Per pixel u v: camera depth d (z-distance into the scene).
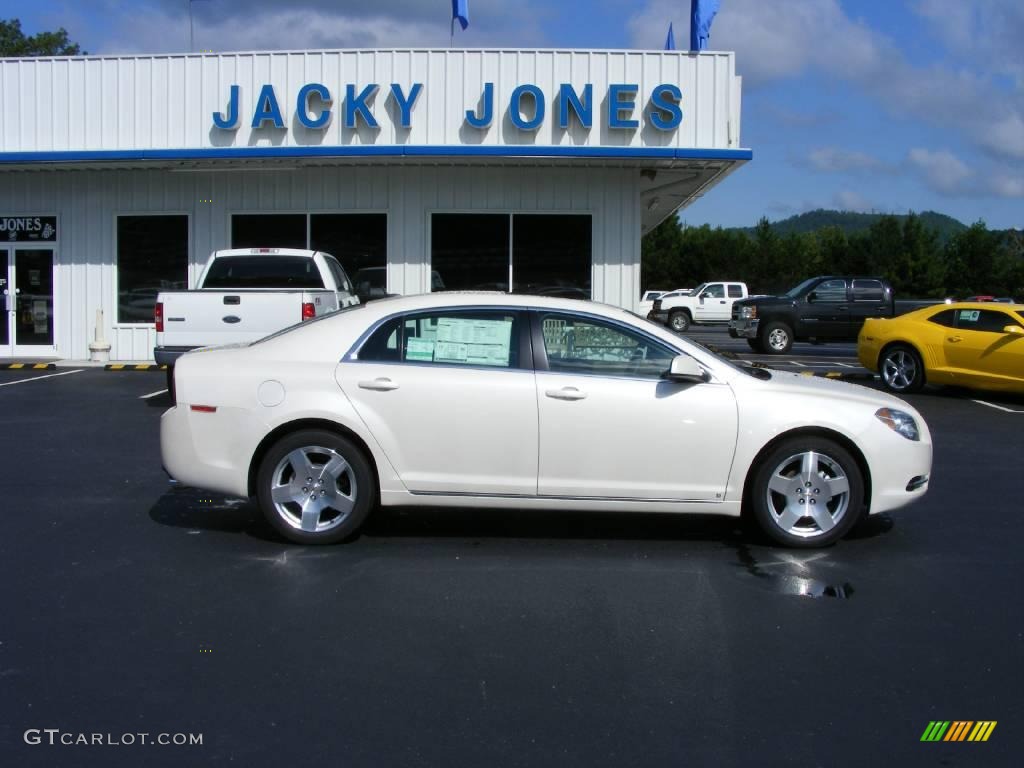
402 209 17.20
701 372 6.09
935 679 4.28
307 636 4.69
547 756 3.57
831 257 69.50
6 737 3.68
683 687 4.16
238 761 3.52
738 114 16.38
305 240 17.36
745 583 5.58
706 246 71.38
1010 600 5.33
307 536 6.16
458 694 4.07
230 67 16.62
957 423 12.02
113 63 16.84
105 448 9.45
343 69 16.47
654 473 6.09
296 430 6.14
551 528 6.74
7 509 7.11
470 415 6.03
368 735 3.72
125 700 4.00
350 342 6.20
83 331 17.77
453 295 6.34
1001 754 3.62
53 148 16.98
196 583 5.47
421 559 5.98
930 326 14.84
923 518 7.16
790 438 6.17
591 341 6.20
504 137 16.38
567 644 4.62
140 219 17.61
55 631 4.73
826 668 4.38
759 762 3.55
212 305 11.42
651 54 16.31
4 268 17.84
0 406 12.13
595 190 17.14
